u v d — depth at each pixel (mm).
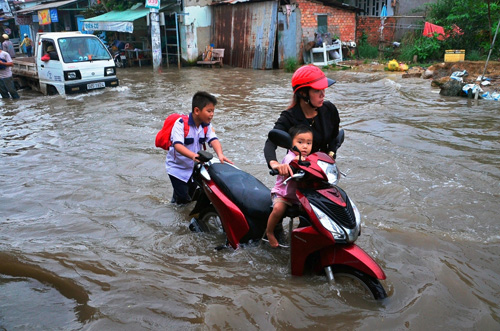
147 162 6465
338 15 20219
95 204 4996
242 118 9164
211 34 22453
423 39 18297
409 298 3006
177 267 3527
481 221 4219
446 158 6074
